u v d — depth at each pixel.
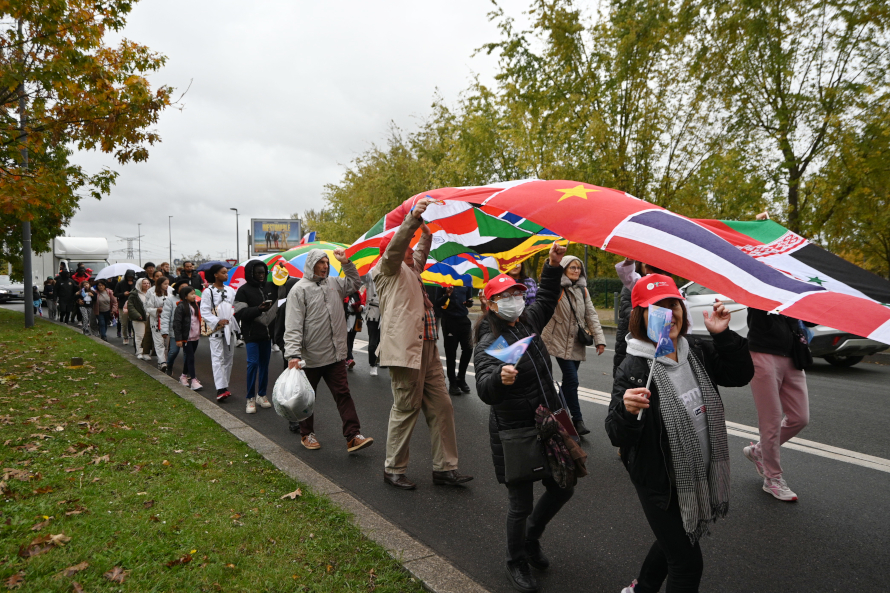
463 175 24.09
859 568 3.27
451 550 3.52
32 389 7.17
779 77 14.21
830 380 9.05
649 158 17.44
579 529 3.82
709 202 16.97
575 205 3.15
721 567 3.29
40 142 9.72
